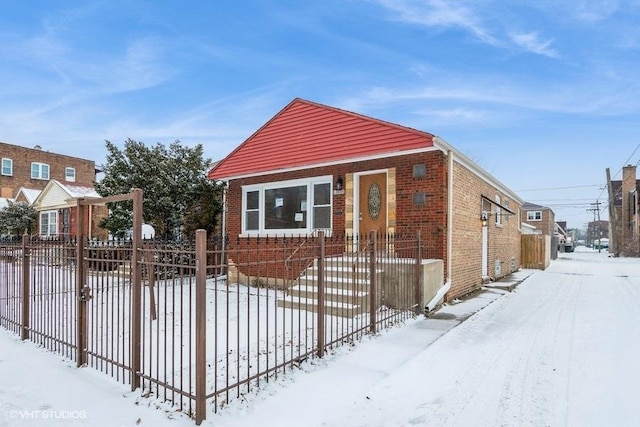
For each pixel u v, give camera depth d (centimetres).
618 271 1866
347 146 1027
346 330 621
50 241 622
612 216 3575
